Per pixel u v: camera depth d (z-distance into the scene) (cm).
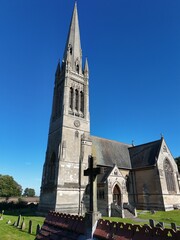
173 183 5181
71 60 6112
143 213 4128
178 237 820
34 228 2583
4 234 2248
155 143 5684
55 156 4928
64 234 1260
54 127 5422
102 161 5131
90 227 1112
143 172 5275
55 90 6194
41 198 4862
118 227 1031
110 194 4125
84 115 5588
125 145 6594
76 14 7031
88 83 6134
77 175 4688
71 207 4272
